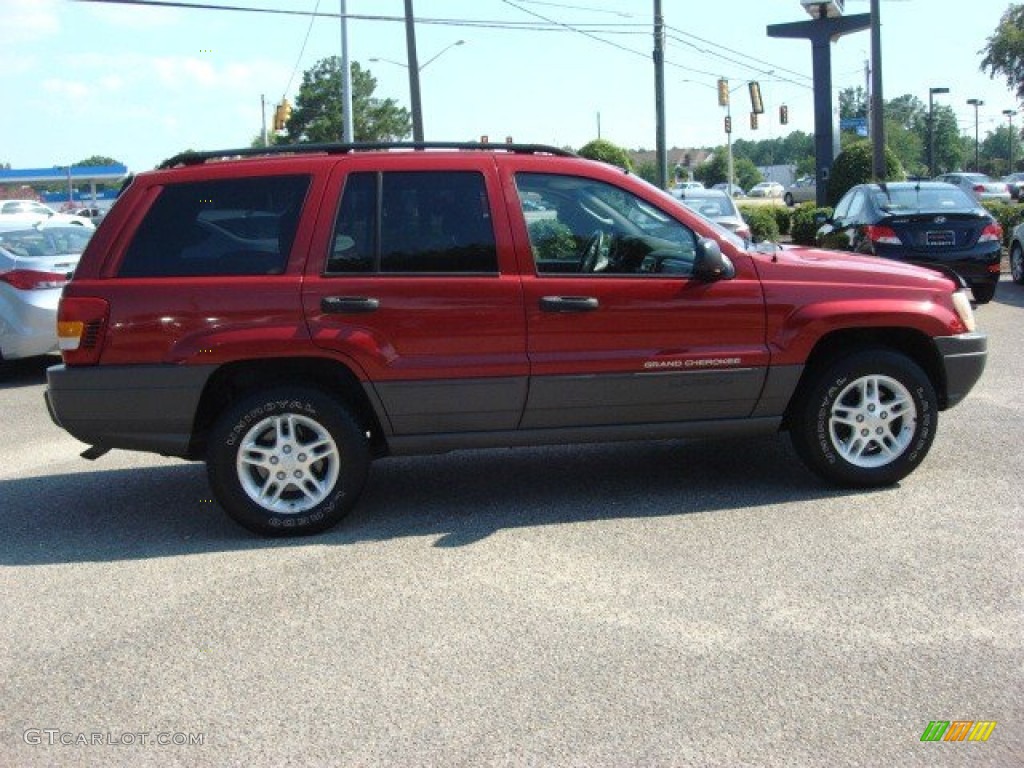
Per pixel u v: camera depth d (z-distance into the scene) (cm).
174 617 448
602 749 332
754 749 330
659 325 552
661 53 2616
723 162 9419
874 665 382
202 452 569
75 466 732
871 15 2230
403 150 561
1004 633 404
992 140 13438
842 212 1450
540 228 552
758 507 568
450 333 540
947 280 597
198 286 532
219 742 346
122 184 570
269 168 547
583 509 579
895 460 585
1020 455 648
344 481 548
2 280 1066
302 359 541
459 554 513
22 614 458
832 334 582
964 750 327
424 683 380
